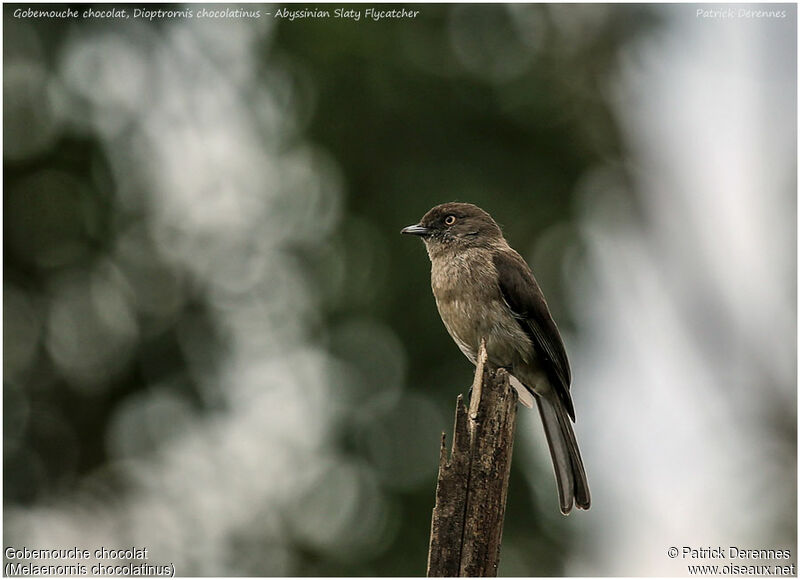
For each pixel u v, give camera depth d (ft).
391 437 45.52
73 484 47.80
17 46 49.03
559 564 43.45
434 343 46.47
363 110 48.96
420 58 49.24
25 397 48.08
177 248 49.42
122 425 48.06
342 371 46.47
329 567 43.93
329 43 48.52
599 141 52.49
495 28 50.29
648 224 55.21
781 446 50.78
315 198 49.11
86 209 49.06
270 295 48.47
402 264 47.29
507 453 26.22
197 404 47.57
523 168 49.49
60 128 49.03
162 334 48.34
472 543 25.68
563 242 48.55
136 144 49.65
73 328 48.67
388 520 44.34
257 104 49.65
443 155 49.01
